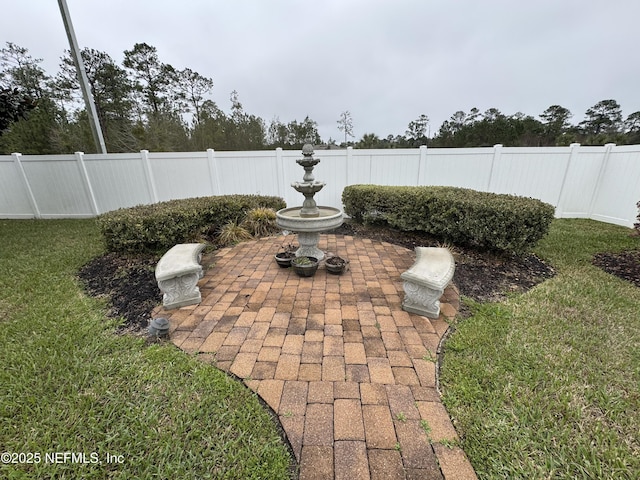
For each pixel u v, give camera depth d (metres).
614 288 3.35
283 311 2.92
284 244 5.27
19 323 2.68
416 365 2.13
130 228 4.32
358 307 3.00
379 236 5.89
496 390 1.86
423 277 2.71
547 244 4.95
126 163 7.25
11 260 4.46
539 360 2.15
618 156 6.17
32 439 1.54
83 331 2.53
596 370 2.05
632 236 5.20
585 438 1.54
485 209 4.16
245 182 7.40
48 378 1.96
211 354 2.26
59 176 7.47
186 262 3.09
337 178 7.43
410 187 6.07
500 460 1.43
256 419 1.66
